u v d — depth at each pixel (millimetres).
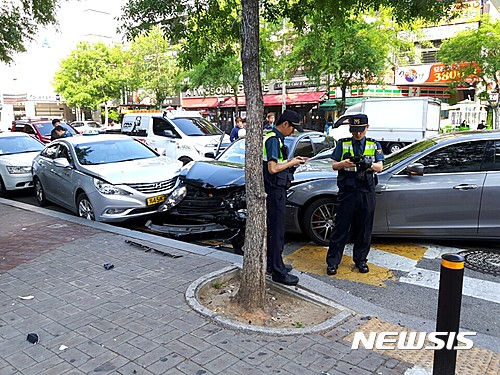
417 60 29656
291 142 8594
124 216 7492
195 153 12766
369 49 20453
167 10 5859
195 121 14367
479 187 5801
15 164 10969
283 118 4625
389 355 3471
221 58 6812
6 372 3227
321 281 4895
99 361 3340
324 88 30875
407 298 4742
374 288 5012
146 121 14500
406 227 6105
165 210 7316
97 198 7586
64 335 3727
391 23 21031
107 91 39031
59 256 5770
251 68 3971
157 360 3346
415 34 24250
